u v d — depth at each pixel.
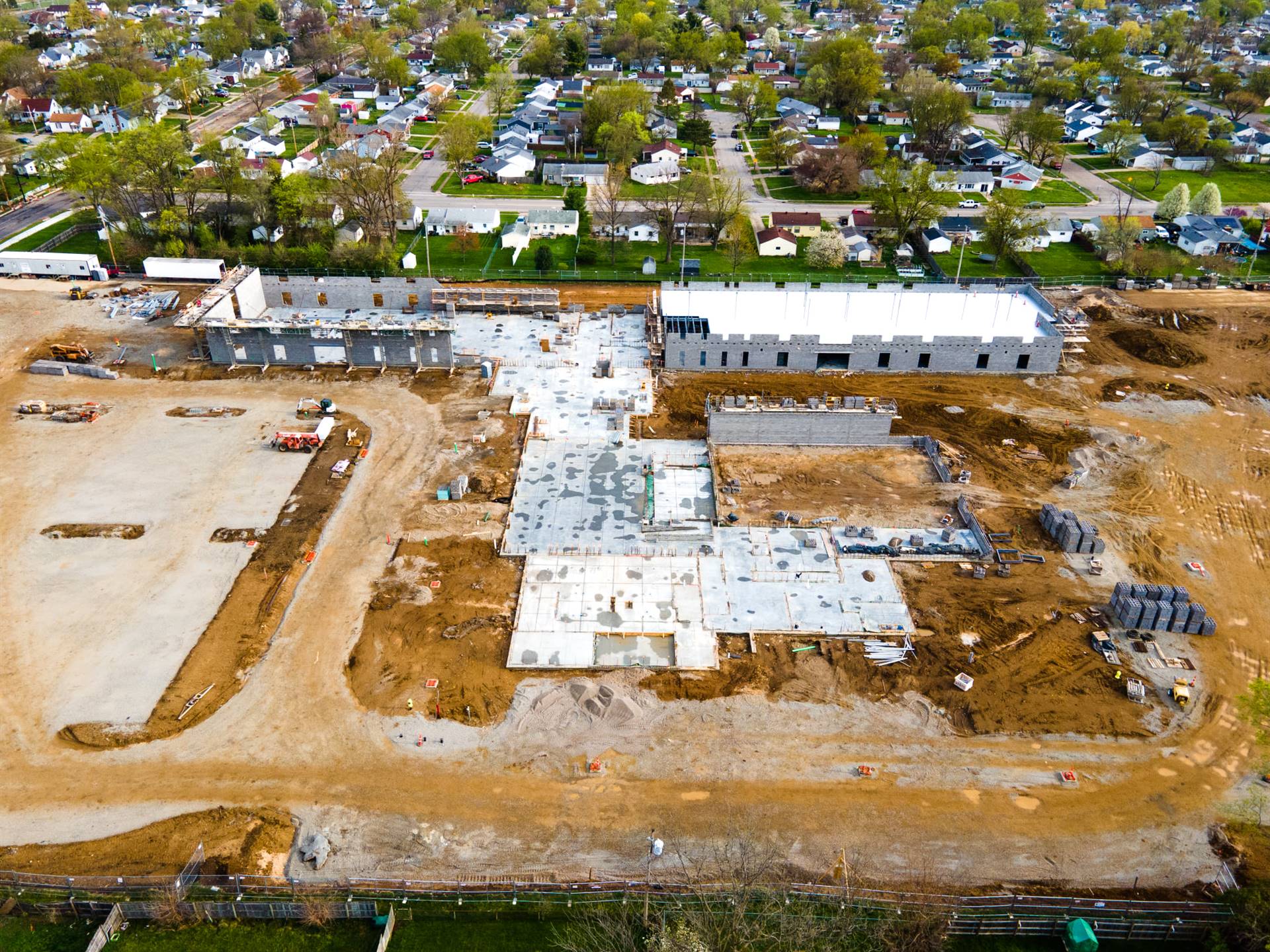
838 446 78.06
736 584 61.44
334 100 199.25
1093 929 40.28
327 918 40.72
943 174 152.25
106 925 39.53
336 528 66.62
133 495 69.94
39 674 53.47
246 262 114.69
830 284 110.81
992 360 90.00
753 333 89.12
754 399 80.12
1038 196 150.25
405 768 48.22
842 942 39.59
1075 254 125.31
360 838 44.62
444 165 161.75
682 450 77.00
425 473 73.31
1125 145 171.50
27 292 105.75
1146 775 48.09
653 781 47.62
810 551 64.56
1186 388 87.94
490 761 48.72
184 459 74.62
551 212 130.88
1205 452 77.69
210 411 81.81
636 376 89.19
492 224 129.75
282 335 88.44
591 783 47.50
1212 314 103.50
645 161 165.88
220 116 195.88
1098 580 62.19
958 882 42.72
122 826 44.84
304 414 81.81
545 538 65.81
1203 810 46.34
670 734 50.34
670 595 60.34
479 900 41.78
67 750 48.81
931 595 60.59
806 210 141.62
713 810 46.06
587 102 181.62
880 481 73.12
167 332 97.12
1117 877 43.12
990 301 96.38
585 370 90.31
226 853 43.50
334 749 49.22
